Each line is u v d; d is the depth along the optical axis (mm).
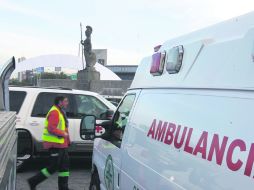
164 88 3402
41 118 9336
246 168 2027
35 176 7250
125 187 3893
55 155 7316
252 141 2041
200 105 2666
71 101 9570
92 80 31469
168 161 2939
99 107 9773
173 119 3020
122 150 4156
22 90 9445
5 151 2793
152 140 3340
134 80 4504
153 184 3152
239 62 2344
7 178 2980
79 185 8117
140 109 3887
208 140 2438
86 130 5266
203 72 2760
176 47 3238
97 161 5453
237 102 2266
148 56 4129
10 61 5145
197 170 2494
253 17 2338
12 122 3922
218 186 2240
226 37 2611
